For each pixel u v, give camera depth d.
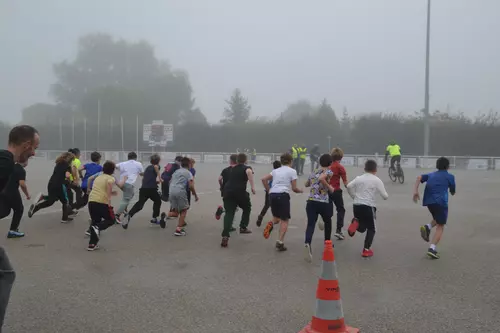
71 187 10.70
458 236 9.00
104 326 4.36
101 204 7.70
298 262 6.91
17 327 4.32
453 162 36.84
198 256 7.27
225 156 48.28
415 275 6.21
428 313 4.74
